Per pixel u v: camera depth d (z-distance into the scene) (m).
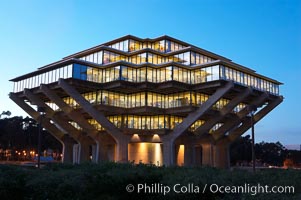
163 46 65.19
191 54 61.03
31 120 91.06
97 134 57.25
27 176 15.36
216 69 55.59
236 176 14.91
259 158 122.75
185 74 58.62
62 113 59.53
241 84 59.88
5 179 14.11
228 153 68.94
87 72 55.91
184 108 56.50
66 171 16.16
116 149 59.75
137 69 58.31
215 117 58.41
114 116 61.38
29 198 13.82
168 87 55.50
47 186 14.20
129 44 65.25
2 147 90.19
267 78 66.75
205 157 64.62
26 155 96.75
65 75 54.69
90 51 62.47
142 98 58.59
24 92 58.75
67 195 13.71
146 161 62.19
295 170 18.62
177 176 14.38
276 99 66.00
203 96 60.78
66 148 65.38
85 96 60.25
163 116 59.62
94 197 13.63
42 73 59.34
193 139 60.12
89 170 15.91
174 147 59.62
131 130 58.31
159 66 57.97
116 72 56.75
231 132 68.38
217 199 12.46
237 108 66.31
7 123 88.06
